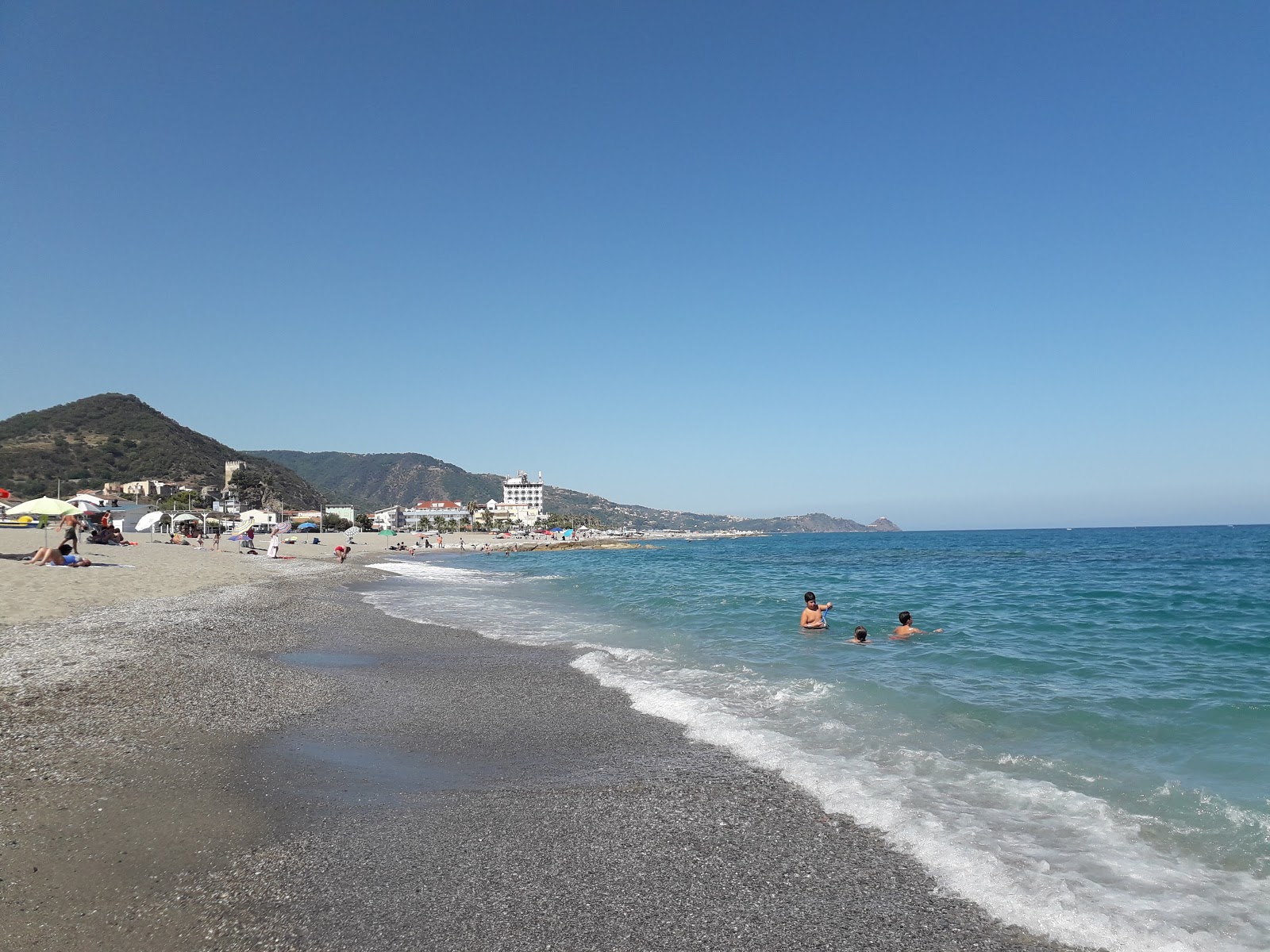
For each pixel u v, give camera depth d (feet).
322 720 28.45
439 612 66.85
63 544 84.43
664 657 42.83
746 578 121.29
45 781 20.29
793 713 29.40
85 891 14.57
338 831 17.97
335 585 96.22
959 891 15.07
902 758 23.61
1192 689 33.24
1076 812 19.10
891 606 71.31
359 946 12.94
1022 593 84.99
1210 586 90.17
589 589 95.71
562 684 35.37
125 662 36.01
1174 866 15.99
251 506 482.28
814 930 13.64
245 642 45.78
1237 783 21.03
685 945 13.10
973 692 33.12
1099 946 13.01
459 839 17.62
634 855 16.80
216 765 22.50
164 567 97.96
